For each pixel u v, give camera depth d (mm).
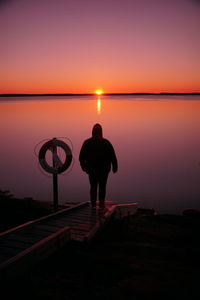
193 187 10352
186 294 2234
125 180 11625
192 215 6074
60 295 2293
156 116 42406
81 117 40719
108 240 4023
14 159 16094
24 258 2668
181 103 85312
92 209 5016
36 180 11727
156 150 18312
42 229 3666
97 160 4859
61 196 9492
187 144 20359
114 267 2879
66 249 3484
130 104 82125
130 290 2312
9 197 5953
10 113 51562
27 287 2438
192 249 3449
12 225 4539
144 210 6918
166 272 2701
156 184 10906
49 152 17922
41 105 83250
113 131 27297
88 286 2455
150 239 4055
